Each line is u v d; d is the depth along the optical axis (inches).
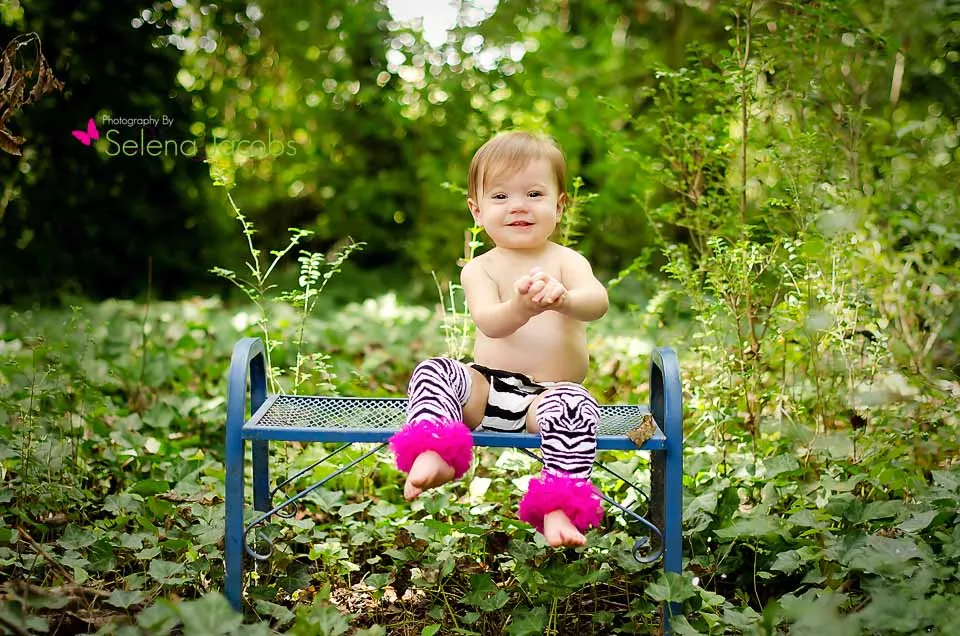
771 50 151.0
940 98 165.3
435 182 383.6
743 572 116.3
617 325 263.1
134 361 201.5
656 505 111.9
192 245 340.5
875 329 131.5
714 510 116.5
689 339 175.3
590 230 360.2
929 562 98.3
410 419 97.0
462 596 114.6
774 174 150.8
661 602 100.3
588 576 101.0
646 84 362.9
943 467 130.7
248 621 102.0
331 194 406.0
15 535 109.8
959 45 158.2
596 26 395.9
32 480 127.6
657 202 346.9
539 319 105.7
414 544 124.5
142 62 314.3
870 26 155.8
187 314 276.7
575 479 94.3
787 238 133.1
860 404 129.1
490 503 133.6
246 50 378.3
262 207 402.6
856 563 96.7
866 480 119.0
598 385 188.9
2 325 243.3
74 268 319.3
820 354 135.9
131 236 327.3
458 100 386.0
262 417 106.8
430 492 137.4
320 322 272.5
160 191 329.7
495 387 102.1
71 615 98.9
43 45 298.0
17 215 307.4
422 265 384.5
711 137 153.6
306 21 390.0
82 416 150.1
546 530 92.7
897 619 85.3
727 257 137.6
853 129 149.6
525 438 95.3
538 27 399.2
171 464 149.2
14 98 117.6
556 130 357.1
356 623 109.0
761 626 89.0
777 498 121.6
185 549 110.0
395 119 394.9
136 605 101.7
